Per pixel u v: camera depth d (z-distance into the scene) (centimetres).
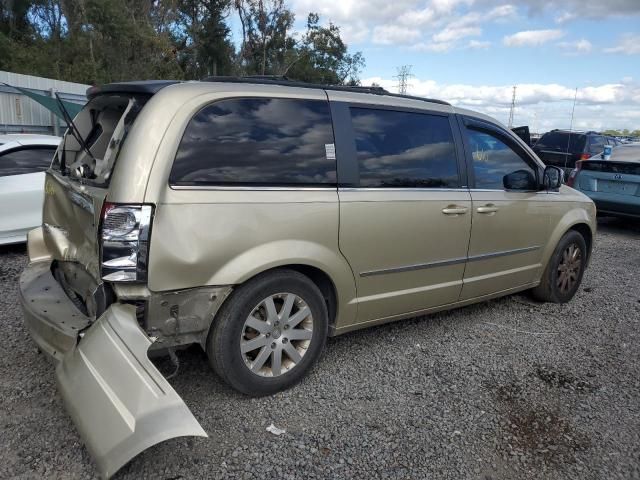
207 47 4509
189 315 297
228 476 264
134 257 272
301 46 5578
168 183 284
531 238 495
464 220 423
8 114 1460
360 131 368
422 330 467
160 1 3684
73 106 1054
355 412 328
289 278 329
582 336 473
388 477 271
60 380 268
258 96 324
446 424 320
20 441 283
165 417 235
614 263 770
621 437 317
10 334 415
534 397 359
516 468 284
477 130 451
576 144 1483
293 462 278
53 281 360
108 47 2670
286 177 327
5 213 657
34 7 3183
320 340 355
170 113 289
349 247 354
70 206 331
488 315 515
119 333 260
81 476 259
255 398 337
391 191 376
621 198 970
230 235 300
